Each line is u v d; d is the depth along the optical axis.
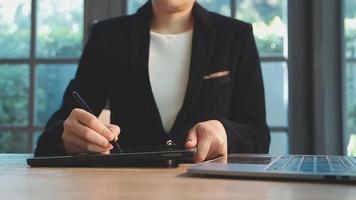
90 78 1.22
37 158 0.64
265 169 0.48
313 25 1.72
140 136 1.11
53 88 1.93
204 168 0.49
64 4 1.93
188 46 1.18
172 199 0.34
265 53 1.80
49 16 1.95
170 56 1.17
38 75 1.94
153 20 1.23
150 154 0.61
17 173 0.54
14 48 1.96
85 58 1.24
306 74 1.75
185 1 1.17
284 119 1.78
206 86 1.12
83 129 0.72
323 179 0.43
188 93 1.11
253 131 1.02
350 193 0.37
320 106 1.70
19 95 1.95
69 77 1.92
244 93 1.17
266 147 1.05
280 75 1.79
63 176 0.51
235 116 1.17
